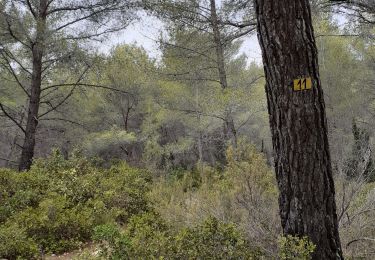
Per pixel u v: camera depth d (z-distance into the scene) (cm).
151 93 1650
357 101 1392
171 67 1012
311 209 295
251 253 316
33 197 643
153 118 1653
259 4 299
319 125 294
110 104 1734
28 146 1030
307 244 287
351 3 653
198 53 964
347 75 1367
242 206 429
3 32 962
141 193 714
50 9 1032
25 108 1435
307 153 292
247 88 966
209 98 1037
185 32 953
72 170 780
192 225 462
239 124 1285
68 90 1392
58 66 993
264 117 1348
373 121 1173
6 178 685
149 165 1329
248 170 453
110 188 743
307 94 289
